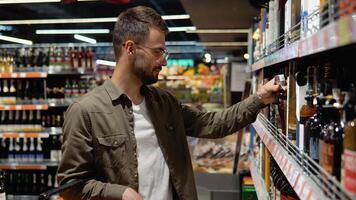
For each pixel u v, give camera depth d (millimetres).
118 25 1934
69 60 6035
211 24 7914
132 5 7711
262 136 2551
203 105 8562
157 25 1897
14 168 5844
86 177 1880
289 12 1980
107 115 1884
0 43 11531
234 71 6062
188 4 6164
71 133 1865
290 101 1885
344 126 1150
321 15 1275
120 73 1948
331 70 1525
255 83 3912
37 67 6035
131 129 1915
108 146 1868
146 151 1947
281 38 2229
